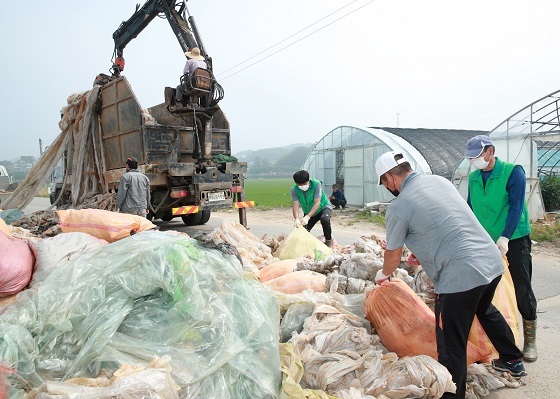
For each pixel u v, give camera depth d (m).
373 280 3.84
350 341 2.96
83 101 10.16
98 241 3.83
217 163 9.82
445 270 2.72
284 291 3.83
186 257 2.81
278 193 42.00
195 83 8.94
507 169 3.55
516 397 3.02
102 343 2.38
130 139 9.20
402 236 2.84
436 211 2.73
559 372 3.36
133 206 7.59
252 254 5.20
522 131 13.03
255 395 2.43
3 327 2.38
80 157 9.98
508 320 3.39
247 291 2.94
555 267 6.87
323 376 2.67
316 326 3.09
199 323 2.55
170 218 12.29
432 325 3.00
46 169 10.80
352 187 18.55
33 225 8.25
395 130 20.81
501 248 3.45
